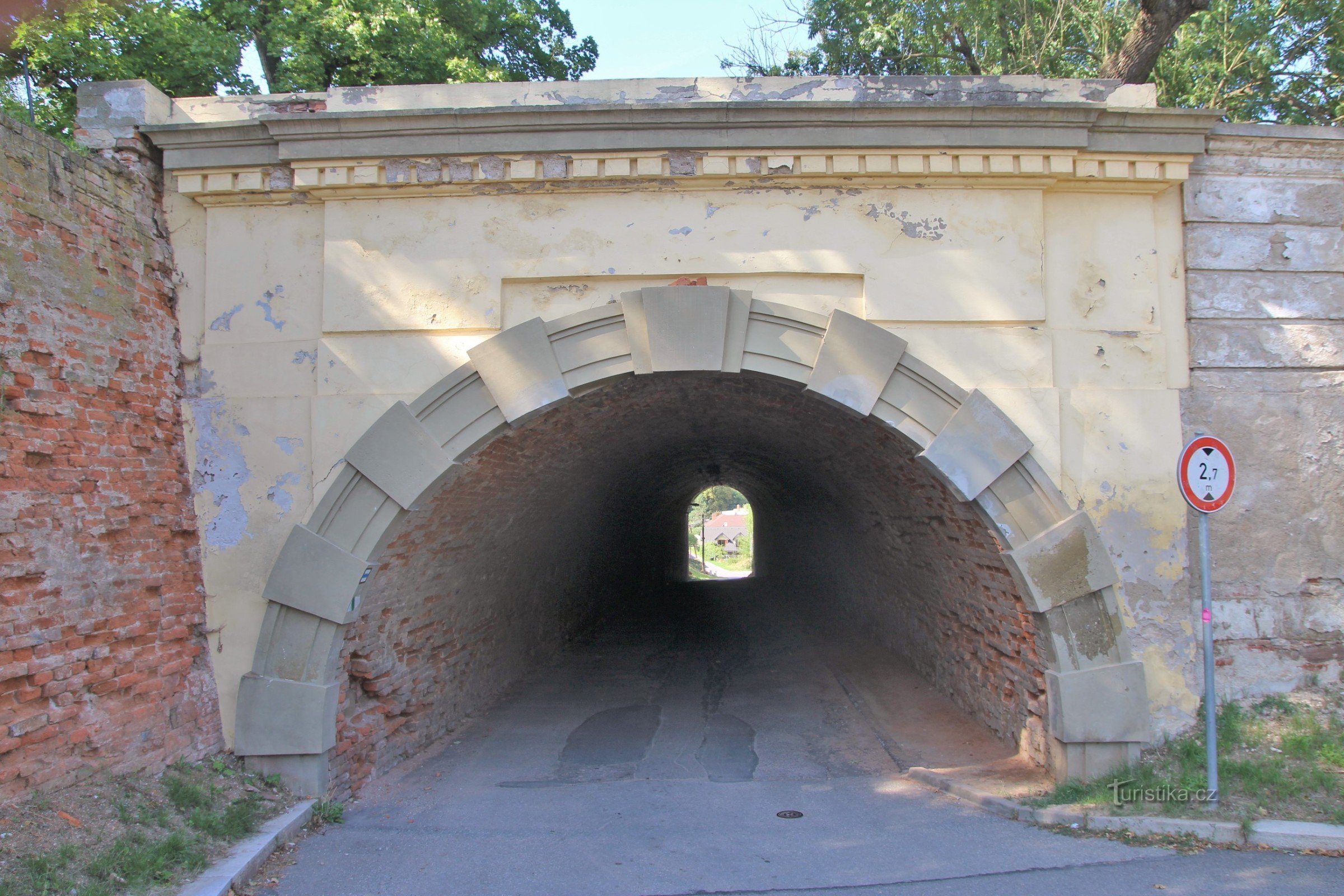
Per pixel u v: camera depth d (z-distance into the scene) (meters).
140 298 6.11
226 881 4.57
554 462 9.41
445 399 6.34
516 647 10.93
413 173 6.41
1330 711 6.23
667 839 5.64
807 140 6.30
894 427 6.32
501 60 16.38
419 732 7.92
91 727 5.11
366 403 6.37
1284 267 6.65
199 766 5.82
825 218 6.46
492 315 6.41
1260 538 6.46
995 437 6.25
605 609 16.23
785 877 4.95
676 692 10.50
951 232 6.46
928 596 9.30
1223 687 6.38
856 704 9.41
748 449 13.78
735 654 12.80
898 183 6.46
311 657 6.13
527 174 6.37
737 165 6.37
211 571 6.29
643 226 6.48
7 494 4.71
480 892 4.77
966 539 7.14
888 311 6.39
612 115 6.25
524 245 6.48
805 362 6.36
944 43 15.80
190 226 6.64
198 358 6.50
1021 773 6.61
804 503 14.72
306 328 6.51
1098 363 6.46
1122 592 6.27
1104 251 6.56
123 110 6.37
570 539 12.92
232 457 6.39
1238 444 6.52
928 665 9.56
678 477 18.02
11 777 4.55
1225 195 6.67
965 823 5.80
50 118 12.43
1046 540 6.15
